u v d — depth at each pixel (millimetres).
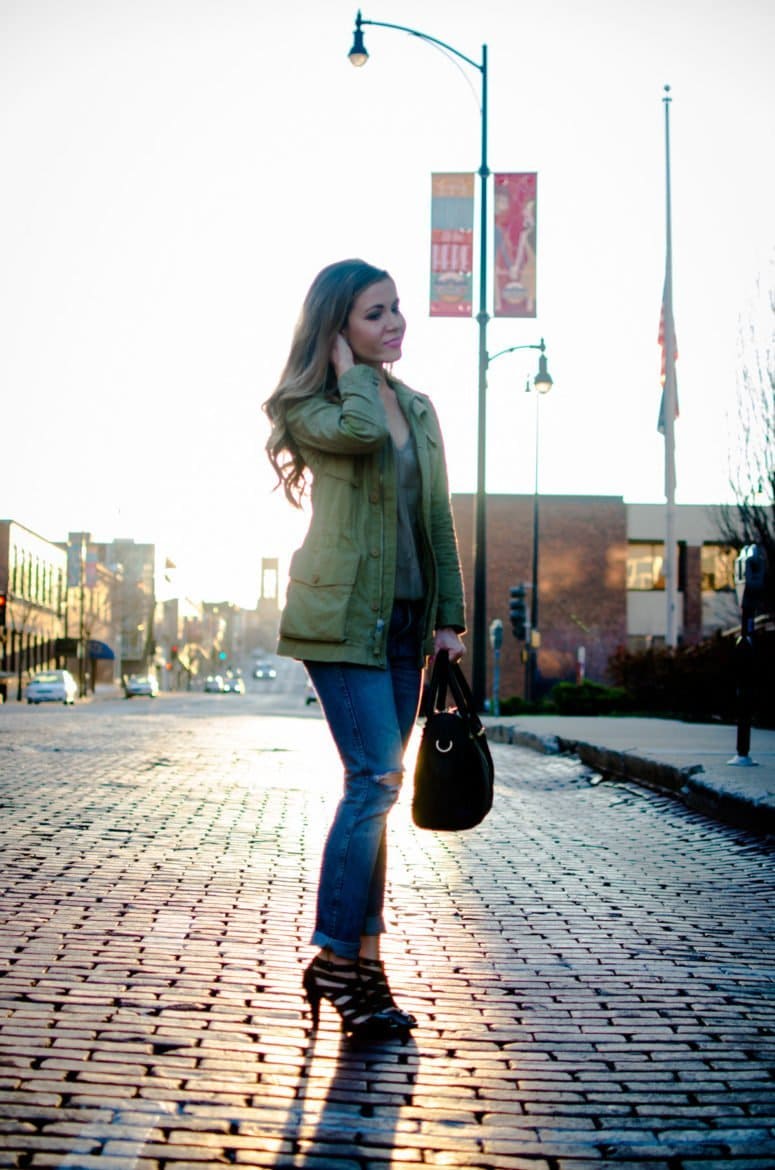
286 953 4148
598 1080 3004
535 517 41000
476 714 3467
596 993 3799
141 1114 2648
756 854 6598
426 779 3334
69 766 11062
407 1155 2520
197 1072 2936
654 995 3785
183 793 8953
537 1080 2992
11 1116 2604
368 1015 3236
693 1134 2678
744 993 3832
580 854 6652
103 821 7246
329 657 3260
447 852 6547
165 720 23766
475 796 3326
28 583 68750
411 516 3434
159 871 5594
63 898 4918
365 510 3324
